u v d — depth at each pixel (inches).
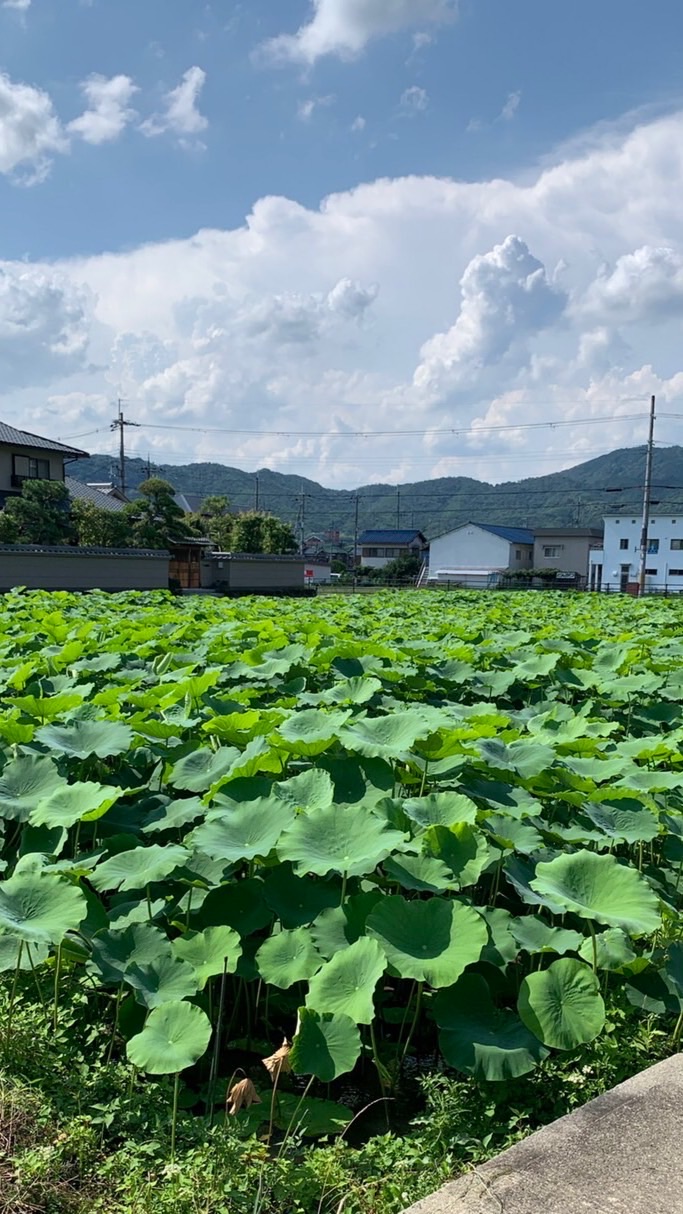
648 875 148.8
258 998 122.1
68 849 155.2
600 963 111.0
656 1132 82.3
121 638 321.4
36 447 1461.6
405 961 105.3
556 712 236.2
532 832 139.3
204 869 132.4
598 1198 73.5
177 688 208.2
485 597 977.5
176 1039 97.6
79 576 1122.0
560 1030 100.1
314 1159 88.7
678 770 198.1
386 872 137.8
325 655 276.4
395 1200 82.1
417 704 230.5
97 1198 82.5
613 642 371.2
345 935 115.8
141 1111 96.6
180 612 517.7
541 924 119.6
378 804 141.0
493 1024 107.0
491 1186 75.4
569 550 2539.4
